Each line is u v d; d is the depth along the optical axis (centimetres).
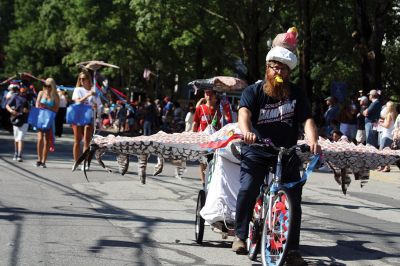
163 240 945
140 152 922
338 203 1420
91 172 1741
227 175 866
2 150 2366
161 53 5100
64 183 1512
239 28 3738
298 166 799
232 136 799
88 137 1775
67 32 5112
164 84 6134
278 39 798
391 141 2200
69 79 7775
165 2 3462
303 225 1120
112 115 5691
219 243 935
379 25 3080
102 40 4841
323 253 901
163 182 1620
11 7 9031
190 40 4319
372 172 2166
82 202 1260
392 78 5181
